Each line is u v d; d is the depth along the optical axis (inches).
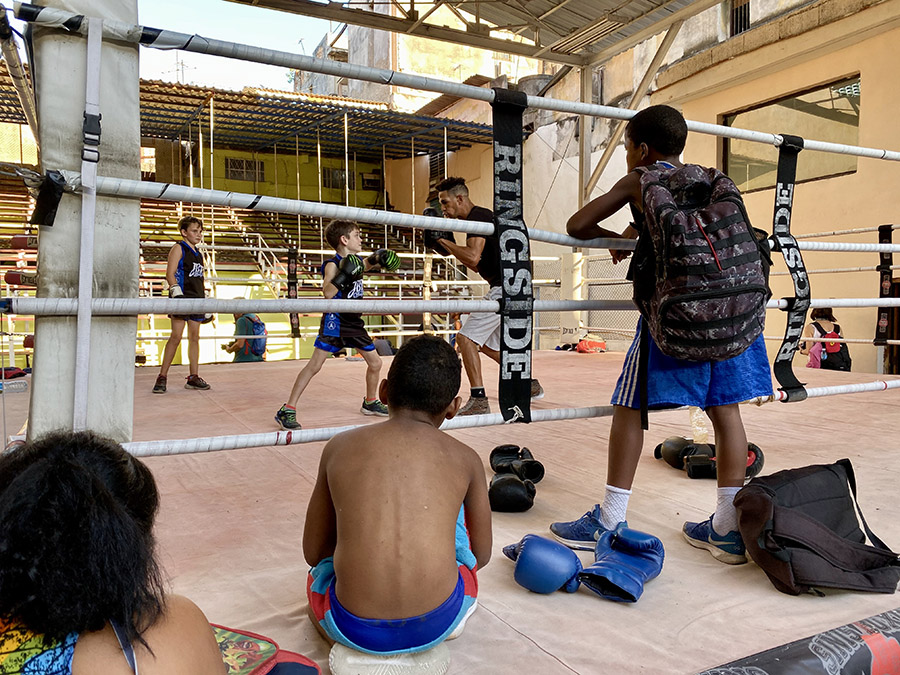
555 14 341.4
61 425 65.2
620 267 439.2
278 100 512.1
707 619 65.9
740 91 364.8
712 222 70.2
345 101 557.9
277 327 601.0
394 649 52.8
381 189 754.2
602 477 116.5
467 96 82.0
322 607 58.1
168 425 161.9
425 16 330.6
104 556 30.5
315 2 307.6
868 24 295.0
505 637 62.2
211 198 69.9
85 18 62.4
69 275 64.5
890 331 306.5
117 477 34.1
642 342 78.7
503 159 84.6
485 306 84.8
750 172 369.1
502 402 86.3
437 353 60.2
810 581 70.0
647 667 56.9
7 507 30.0
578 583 72.3
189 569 77.3
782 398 106.0
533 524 93.2
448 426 82.2
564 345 406.9
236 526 91.8
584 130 404.2
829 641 59.2
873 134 302.8
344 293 163.2
